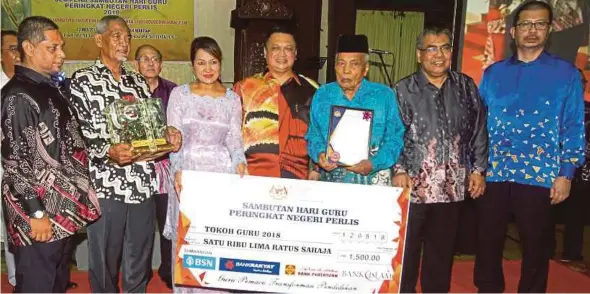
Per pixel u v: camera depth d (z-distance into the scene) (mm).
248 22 5113
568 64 3037
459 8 3738
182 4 5988
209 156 2775
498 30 3742
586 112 4125
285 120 2938
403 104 2947
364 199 2725
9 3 5652
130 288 2955
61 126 2449
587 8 3965
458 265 4215
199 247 2740
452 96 2951
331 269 2762
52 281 2545
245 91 2961
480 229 3305
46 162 2396
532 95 3057
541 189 3090
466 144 3008
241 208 2713
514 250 4773
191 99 2773
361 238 2742
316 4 5840
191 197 2705
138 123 2578
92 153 2676
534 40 3002
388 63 7195
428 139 2936
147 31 5965
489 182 3197
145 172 2852
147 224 2914
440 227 3035
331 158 2744
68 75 5855
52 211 2430
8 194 2389
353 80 2783
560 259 4594
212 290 2943
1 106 2369
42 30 2408
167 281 3600
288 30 2959
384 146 2830
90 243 2805
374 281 2770
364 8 6930
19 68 2428
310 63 5836
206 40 2775
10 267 3424
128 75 2836
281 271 2760
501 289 3385
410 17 7109
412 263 3070
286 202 2711
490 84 3186
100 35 2740
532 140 3074
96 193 2729
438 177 2949
